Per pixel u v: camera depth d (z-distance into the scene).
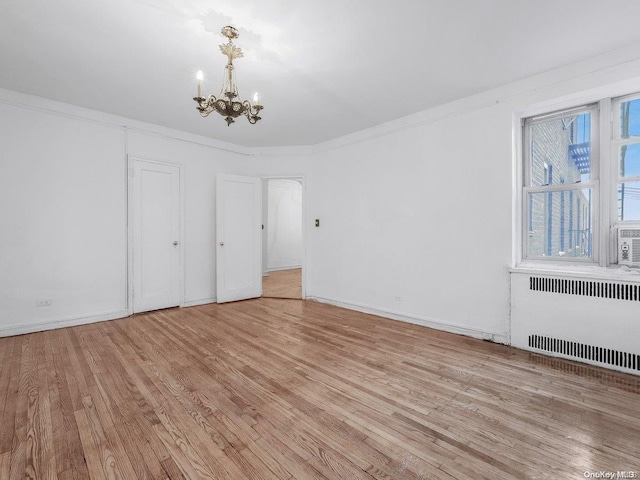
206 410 1.95
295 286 6.48
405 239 3.98
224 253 5.01
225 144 5.15
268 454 1.56
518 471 1.44
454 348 3.03
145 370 2.51
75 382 2.30
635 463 1.48
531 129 3.22
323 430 1.75
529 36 2.34
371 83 3.09
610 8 2.02
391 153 4.13
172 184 4.57
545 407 1.98
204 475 1.42
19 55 2.62
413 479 1.39
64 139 3.64
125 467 1.47
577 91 2.69
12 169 3.33
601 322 2.57
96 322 3.87
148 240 4.34
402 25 2.21
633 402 2.03
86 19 2.14
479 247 3.32
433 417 1.87
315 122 4.20
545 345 2.87
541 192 3.14
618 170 2.71
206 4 1.99
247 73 2.90
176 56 2.62
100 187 3.91
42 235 3.52
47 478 1.41
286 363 2.66
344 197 4.76
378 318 4.14
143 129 4.25
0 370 2.50
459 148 3.46
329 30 2.26
